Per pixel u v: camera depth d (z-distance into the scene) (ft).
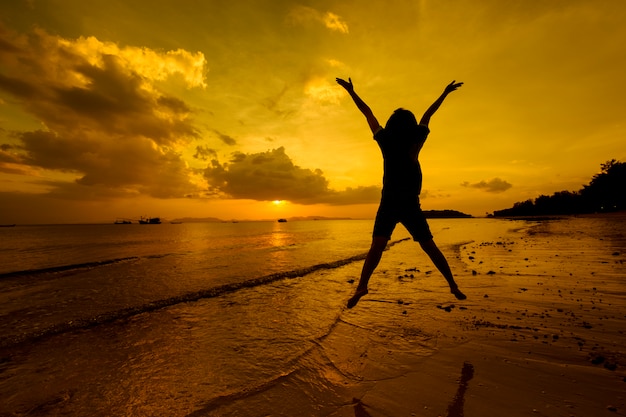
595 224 93.20
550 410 6.79
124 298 20.26
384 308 16.08
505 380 8.27
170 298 19.61
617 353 9.61
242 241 87.61
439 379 8.50
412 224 9.82
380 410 7.12
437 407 7.13
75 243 93.25
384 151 10.09
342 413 7.07
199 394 8.25
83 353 11.31
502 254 35.83
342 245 65.46
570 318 13.05
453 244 53.62
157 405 7.77
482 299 16.87
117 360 10.65
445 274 9.88
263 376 9.21
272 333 13.10
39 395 8.38
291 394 8.06
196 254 49.42
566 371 8.63
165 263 38.14
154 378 9.27
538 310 14.38
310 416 7.00
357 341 11.69
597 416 6.50
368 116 10.89
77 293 21.81
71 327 14.26
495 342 10.94
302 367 9.67
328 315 15.53
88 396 8.29
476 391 7.76
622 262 25.70
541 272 23.27
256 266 34.24
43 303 19.12
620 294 16.38
